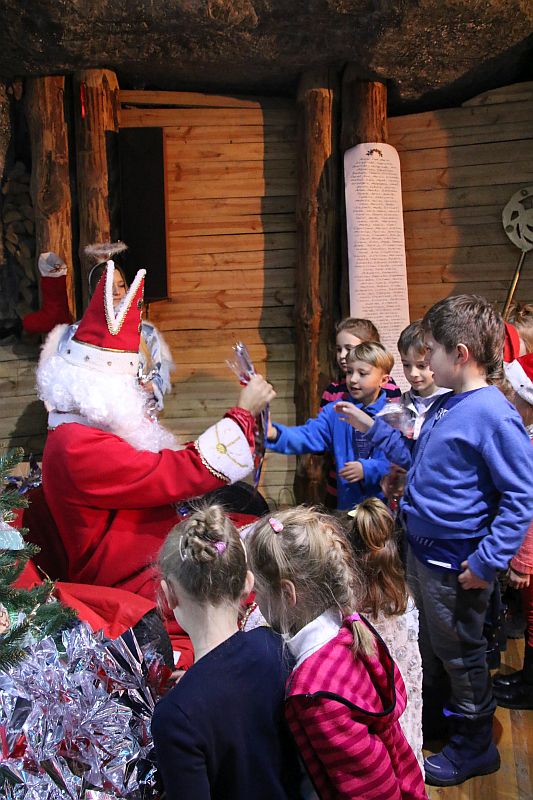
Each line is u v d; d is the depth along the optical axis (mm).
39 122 3920
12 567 1646
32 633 1559
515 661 3195
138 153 3988
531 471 2154
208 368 4277
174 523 2344
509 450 2150
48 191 3957
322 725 1354
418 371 2840
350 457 2982
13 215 4023
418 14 3555
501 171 4078
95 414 2229
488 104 4043
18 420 4035
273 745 1390
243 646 1436
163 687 1591
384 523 1844
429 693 2654
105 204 3996
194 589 1435
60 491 2234
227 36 3725
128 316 2330
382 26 3631
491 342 2219
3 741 1336
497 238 4129
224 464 2234
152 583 2244
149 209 4031
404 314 4141
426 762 2482
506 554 2164
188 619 1470
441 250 4184
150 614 1762
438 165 4125
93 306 2328
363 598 1777
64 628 1615
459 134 4090
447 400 2307
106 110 3945
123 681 1545
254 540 1550
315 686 1384
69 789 1372
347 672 1430
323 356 4219
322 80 3986
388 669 1527
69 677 1488
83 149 3947
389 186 4043
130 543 2295
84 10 3539
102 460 2188
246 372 2430
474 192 4117
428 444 2305
